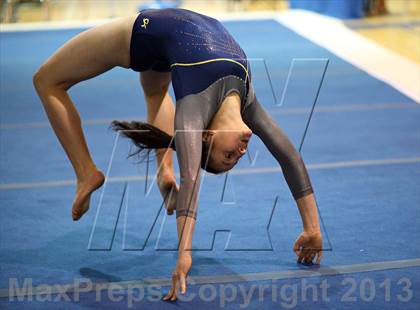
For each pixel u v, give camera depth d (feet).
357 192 18.53
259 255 14.98
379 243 15.35
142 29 14.08
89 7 53.67
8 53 38.47
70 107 15.03
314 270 14.21
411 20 45.52
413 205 17.51
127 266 14.60
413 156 21.50
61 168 21.08
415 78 31.19
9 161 21.80
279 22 46.21
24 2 49.70
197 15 14.37
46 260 14.89
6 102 29.07
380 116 26.00
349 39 40.04
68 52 14.62
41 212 17.57
